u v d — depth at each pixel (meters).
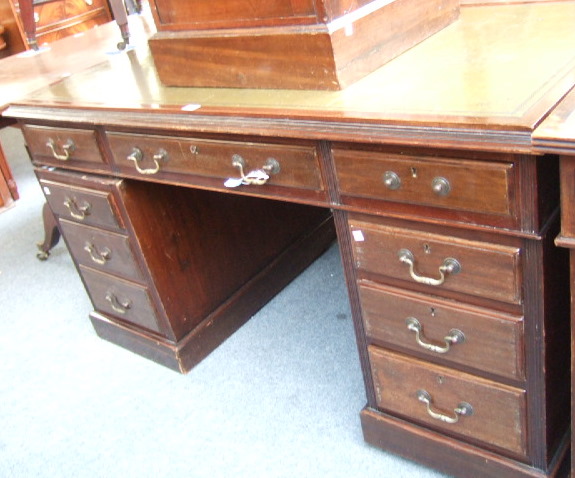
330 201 1.11
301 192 1.15
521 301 0.98
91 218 1.69
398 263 1.10
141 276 1.69
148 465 1.49
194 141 1.25
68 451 1.58
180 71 1.38
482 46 1.19
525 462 1.15
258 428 1.52
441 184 0.94
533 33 1.19
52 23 3.72
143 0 2.92
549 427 1.10
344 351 1.72
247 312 1.93
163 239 1.68
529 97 0.90
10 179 3.19
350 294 1.23
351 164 1.03
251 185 1.22
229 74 1.28
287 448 1.45
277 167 1.15
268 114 1.09
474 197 0.92
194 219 1.75
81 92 1.59
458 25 1.36
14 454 1.60
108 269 1.79
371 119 0.96
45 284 2.41
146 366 1.83
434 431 1.26
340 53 1.10
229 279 1.88
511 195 0.88
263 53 1.19
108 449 1.56
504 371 1.06
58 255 2.62
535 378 1.04
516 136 0.83
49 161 1.70
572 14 1.26
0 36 3.68
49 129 1.60
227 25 1.23
